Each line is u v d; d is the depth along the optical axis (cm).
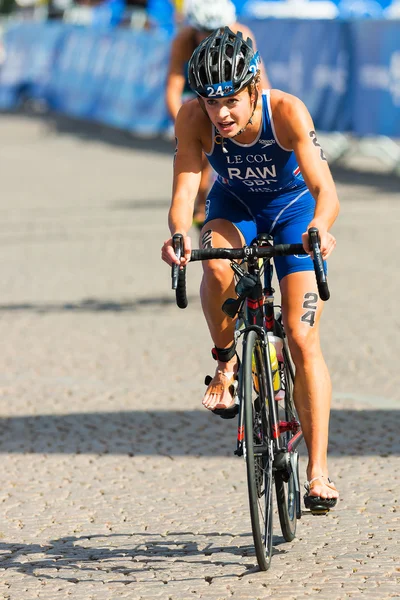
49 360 1981
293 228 1178
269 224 1191
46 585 1037
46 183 4550
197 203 2239
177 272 1002
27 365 1950
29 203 4009
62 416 1659
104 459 1464
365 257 2900
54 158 5462
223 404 1164
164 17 6084
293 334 1096
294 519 1150
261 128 1091
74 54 6750
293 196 1171
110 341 2111
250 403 1011
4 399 1753
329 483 1086
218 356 1159
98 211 3784
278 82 4662
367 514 1222
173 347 2053
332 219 1035
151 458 1466
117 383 1828
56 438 1559
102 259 2967
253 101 1066
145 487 1348
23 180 4650
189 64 1048
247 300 1092
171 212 1096
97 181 4591
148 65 5769
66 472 1413
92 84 6450
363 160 5194
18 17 8594
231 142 1108
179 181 1123
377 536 1148
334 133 4466
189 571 1062
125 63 6034
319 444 1093
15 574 1070
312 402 1093
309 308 1098
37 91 7238
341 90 4328
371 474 1366
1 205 3975
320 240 994
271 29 4681
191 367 1916
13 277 2756
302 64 4512
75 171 4941
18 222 3597
